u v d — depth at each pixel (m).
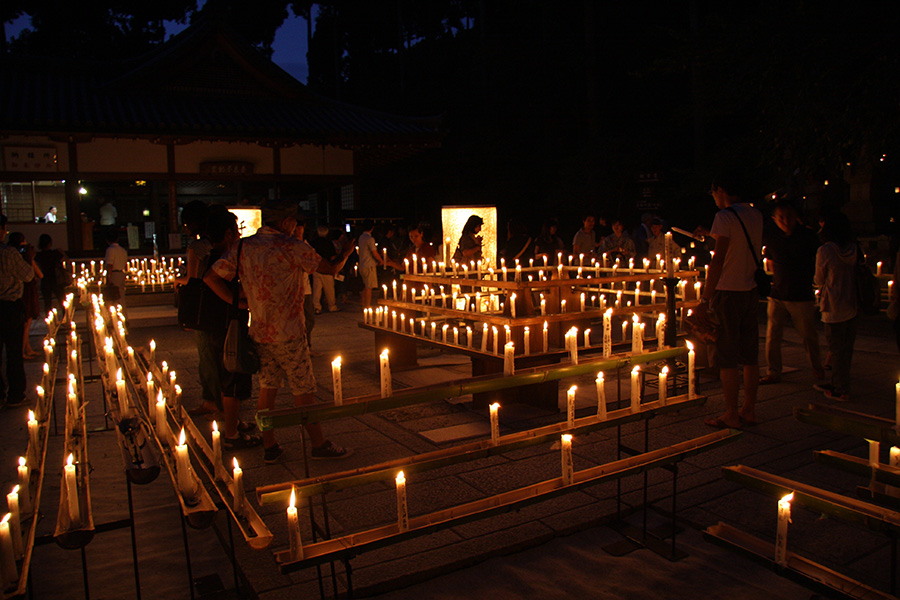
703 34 12.72
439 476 4.55
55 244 17.25
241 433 5.43
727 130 26.33
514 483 4.39
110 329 7.46
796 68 10.27
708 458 4.79
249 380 5.34
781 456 4.81
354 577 3.23
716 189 5.55
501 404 6.45
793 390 6.68
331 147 19.94
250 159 19.11
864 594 2.60
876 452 3.14
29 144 16.70
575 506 4.00
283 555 2.79
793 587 3.14
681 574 3.28
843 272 6.19
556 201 26.94
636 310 6.61
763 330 10.51
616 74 28.56
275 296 4.62
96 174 17.45
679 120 16.55
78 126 16.12
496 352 6.07
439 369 8.09
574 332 4.16
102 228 20.36
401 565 3.33
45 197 18.02
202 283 5.48
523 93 29.16
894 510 2.85
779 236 6.68
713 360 7.25
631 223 25.94
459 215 11.59
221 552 3.73
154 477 2.93
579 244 11.93
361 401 3.43
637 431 5.44
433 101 35.06
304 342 4.81
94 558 3.65
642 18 28.91
